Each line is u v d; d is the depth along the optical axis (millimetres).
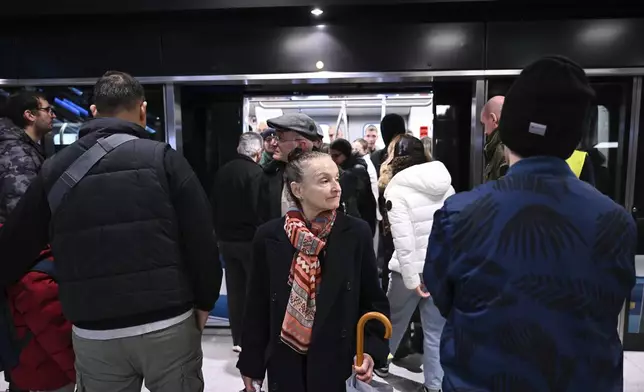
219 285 1344
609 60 2670
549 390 727
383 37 2758
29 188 1244
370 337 1251
